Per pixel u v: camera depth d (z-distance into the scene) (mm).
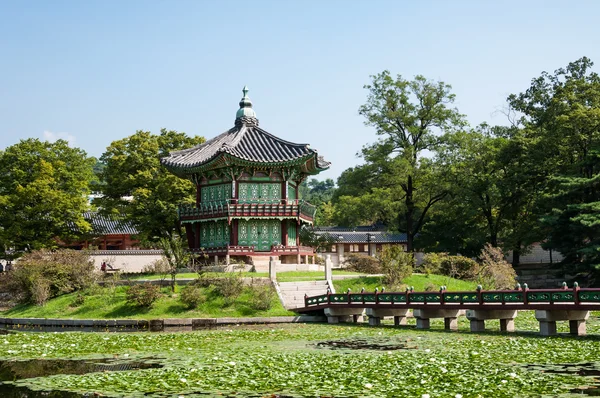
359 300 48969
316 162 71500
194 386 21578
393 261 62750
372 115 86688
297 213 69000
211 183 72000
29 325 53781
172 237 76875
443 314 43875
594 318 49438
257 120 78188
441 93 86062
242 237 69000
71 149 88688
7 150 84312
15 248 79875
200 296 53781
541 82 90438
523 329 42219
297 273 63281
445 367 24828
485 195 84250
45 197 77125
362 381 22047
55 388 21719
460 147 82750
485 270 66625
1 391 21453
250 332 42406
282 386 21359
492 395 19609
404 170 80625
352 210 81500
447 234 85750
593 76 86062
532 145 77500
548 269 81688
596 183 69000
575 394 19641
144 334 42688
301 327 46562
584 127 72375
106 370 25953
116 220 98000
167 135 82312
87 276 60250
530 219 81812
